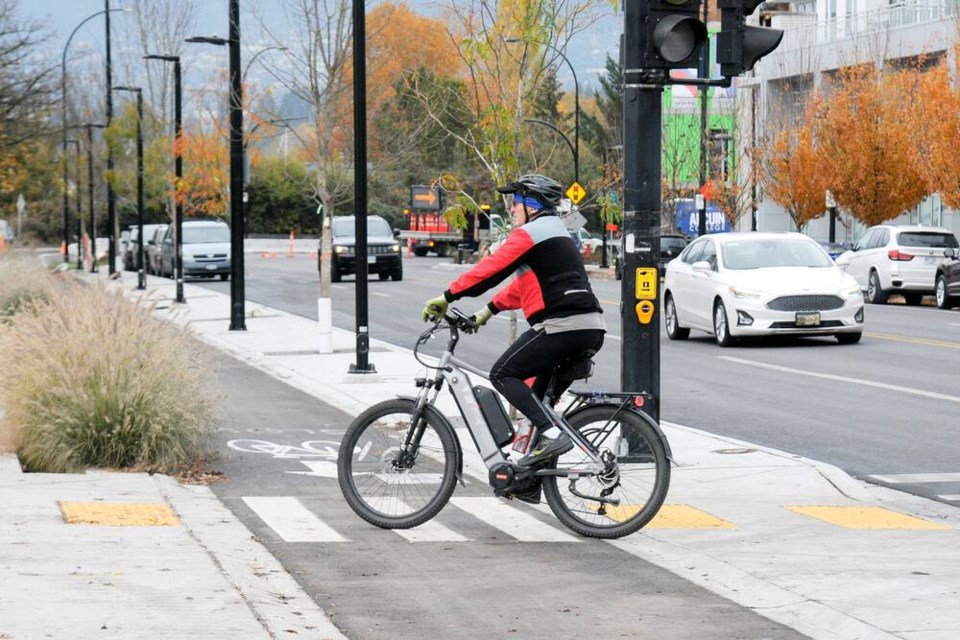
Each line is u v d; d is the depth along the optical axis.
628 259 16.28
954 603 10.41
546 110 108.25
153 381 17.06
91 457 16.78
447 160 109.19
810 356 31.42
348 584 11.21
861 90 71.06
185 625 9.27
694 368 29.52
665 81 15.91
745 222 96.19
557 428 12.72
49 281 39.59
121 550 11.78
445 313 13.17
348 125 45.94
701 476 16.66
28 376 17.16
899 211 70.69
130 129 75.12
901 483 16.47
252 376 28.78
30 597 9.90
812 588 10.94
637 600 10.73
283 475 16.88
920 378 26.81
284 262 102.06
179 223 53.91
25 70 49.75
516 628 9.88
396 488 13.52
